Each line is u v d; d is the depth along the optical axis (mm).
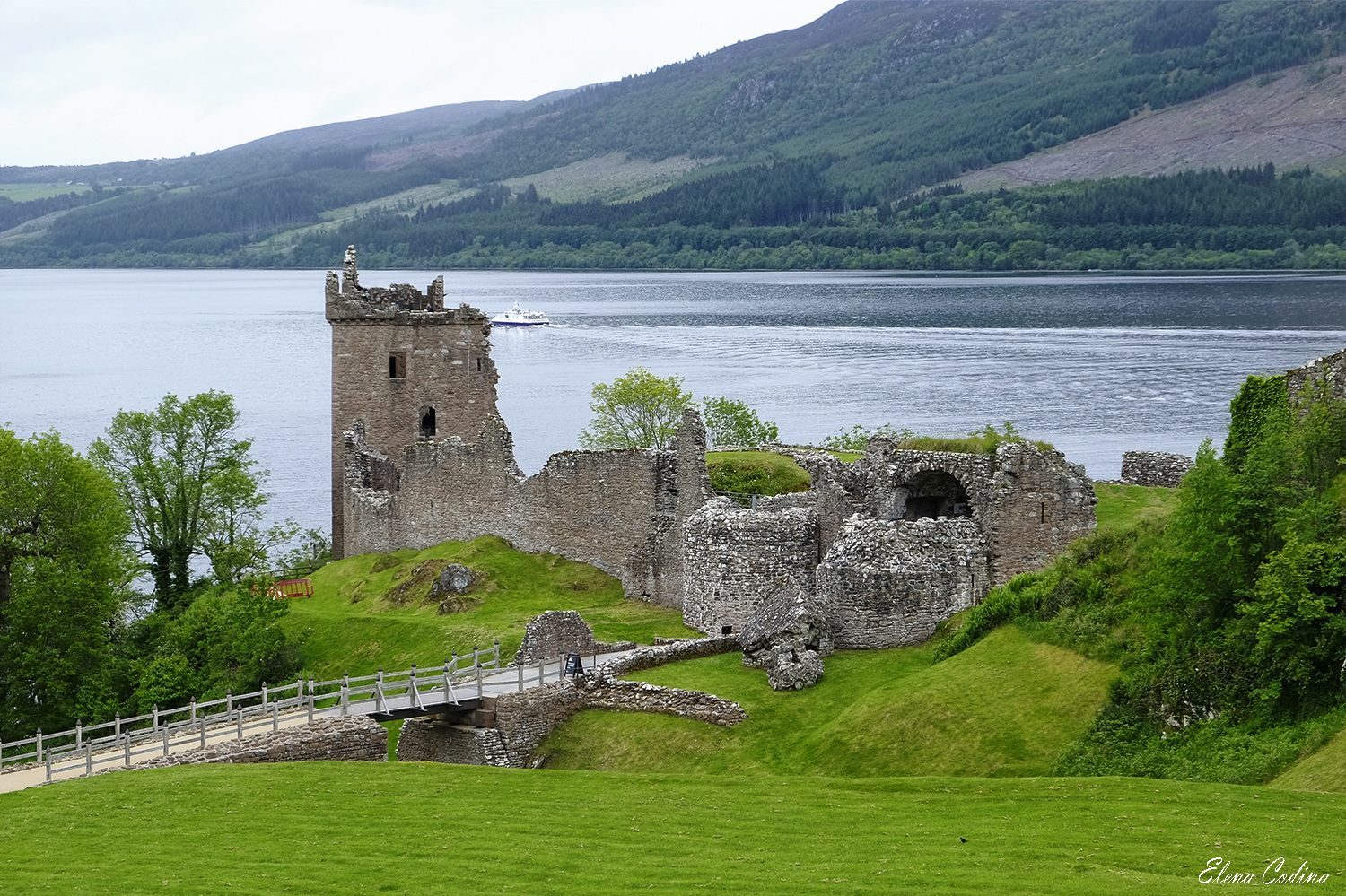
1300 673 38750
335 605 85562
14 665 76125
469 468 89125
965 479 61000
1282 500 42594
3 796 45344
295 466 165500
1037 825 35938
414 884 35625
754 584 64750
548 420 188250
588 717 55969
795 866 35031
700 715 53156
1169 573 43656
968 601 58469
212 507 101875
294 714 55750
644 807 40906
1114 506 65062
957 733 45344
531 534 85125
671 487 77750
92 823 41781
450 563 82062
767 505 67688
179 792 44656
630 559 77500
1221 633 42312
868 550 56969
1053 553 58656
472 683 59000
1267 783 37188
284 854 38406
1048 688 46219
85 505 80625
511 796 43031
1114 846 33781
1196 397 187750
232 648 75312
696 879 34625
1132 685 43688
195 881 36500
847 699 52031
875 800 39906
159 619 84562
